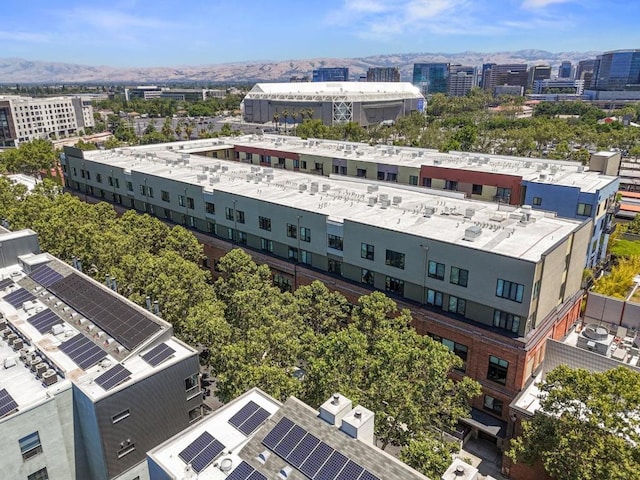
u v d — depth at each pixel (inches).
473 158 3646.7
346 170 3809.1
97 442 1307.8
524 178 2874.0
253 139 5167.3
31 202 3097.9
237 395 1393.9
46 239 2544.3
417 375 1416.1
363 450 1013.8
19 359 1477.6
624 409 1161.4
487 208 2396.7
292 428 1096.2
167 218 3196.4
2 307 1782.7
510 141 6127.0
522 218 2071.9
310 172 4074.8
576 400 1316.4
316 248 2308.1
